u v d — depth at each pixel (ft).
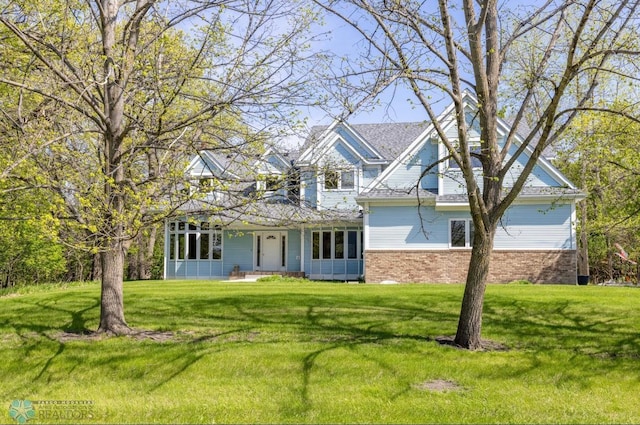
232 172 31.86
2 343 31.91
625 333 33.65
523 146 29.30
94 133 32.07
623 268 101.91
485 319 37.70
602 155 39.29
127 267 112.47
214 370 27.14
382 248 75.56
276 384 25.34
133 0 33.35
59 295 49.08
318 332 34.24
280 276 80.07
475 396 23.81
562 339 32.40
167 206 29.66
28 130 27.27
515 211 72.95
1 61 31.14
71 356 29.07
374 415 21.77
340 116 27.91
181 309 41.42
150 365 27.86
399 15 28.19
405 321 37.32
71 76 31.27
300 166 33.96
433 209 75.00
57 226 26.04
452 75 27.78
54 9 30.71
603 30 26.91
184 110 35.27
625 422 21.17
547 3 30.53
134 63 31.55
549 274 71.82
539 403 23.08
